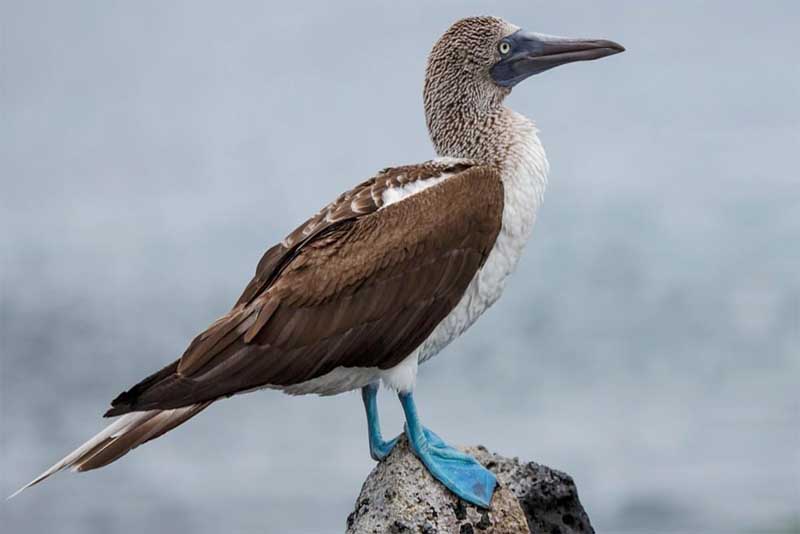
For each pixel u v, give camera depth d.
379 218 9.91
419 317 9.93
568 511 10.62
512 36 10.97
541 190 10.53
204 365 9.46
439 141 10.99
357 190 10.17
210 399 9.49
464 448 10.80
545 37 11.01
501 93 10.96
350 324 9.75
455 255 9.98
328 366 9.77
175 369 9.48
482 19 11.02
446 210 9.98
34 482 9.06
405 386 10.02
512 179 10.41
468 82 10.89
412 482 9.84
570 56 10.98
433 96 10.99
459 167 10.34
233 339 9.55
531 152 10.55
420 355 10.27
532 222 10.47
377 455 10.20
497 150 10.59
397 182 10.12
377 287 9.79
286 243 10.03
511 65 10.94
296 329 9.64
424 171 10.23
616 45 10.99
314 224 10.07
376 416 10.31
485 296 10.34
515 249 10.40
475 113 10.86
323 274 9.71
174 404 9.30
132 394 9.27
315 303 9.67
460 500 9.79
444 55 10.95
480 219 10.05
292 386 9.98
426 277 9.91
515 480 10.59
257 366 9.58
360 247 9.80
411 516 9.73
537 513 10.55
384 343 9.86
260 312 9.60
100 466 9.15
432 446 9.96
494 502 9.80
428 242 9.90
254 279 10.04
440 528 9.72
